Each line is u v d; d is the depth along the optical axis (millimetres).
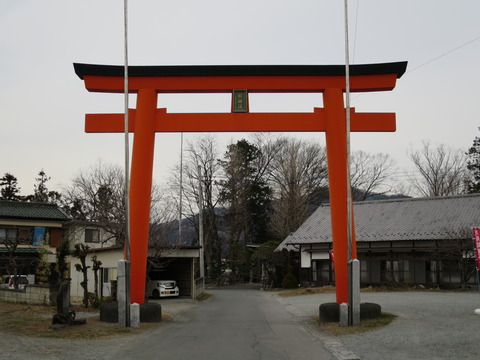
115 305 14930
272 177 56875
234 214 52406
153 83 16000
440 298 20500
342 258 15219
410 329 12531
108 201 39062
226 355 9805
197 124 15797
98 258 25453
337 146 15539
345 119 15688
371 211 34156
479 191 42188
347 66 14984
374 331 12594
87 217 41062
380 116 15711
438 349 9984
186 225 54875
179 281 29141
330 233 34094
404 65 15742
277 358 9516
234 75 15984
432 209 31734
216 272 50406
